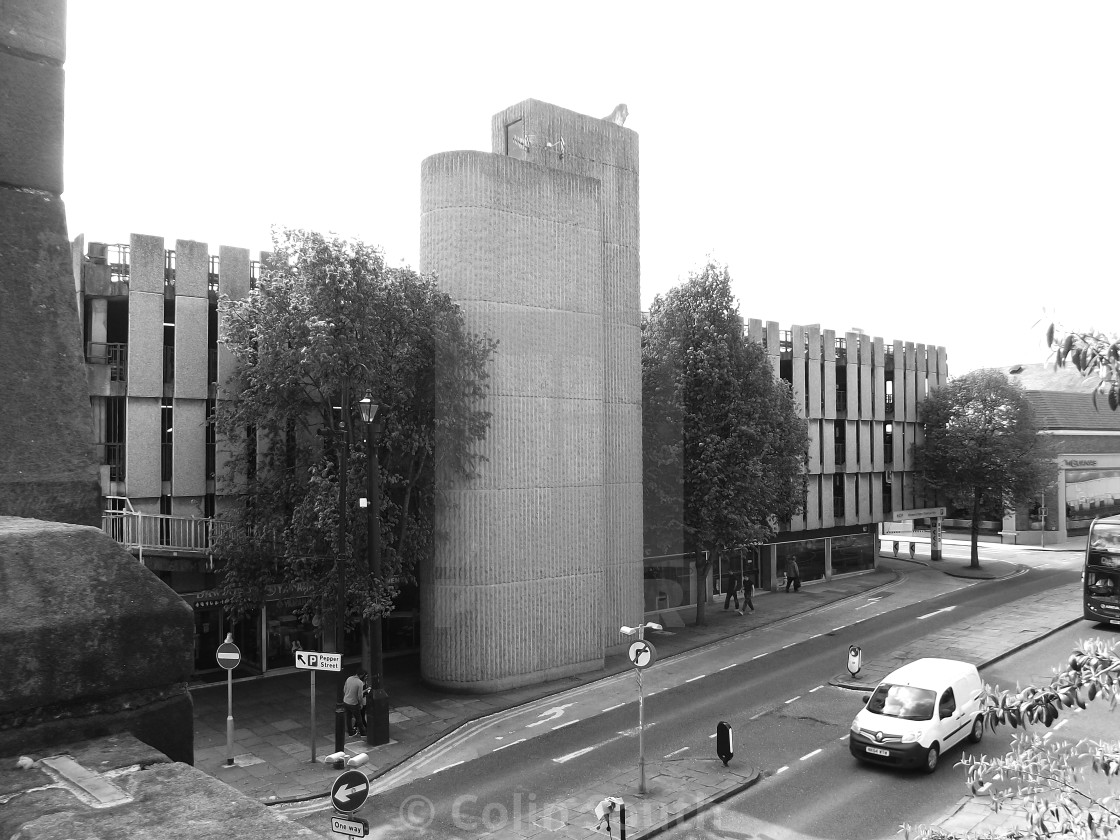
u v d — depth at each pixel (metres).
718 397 11.88
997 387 42.41
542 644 17.84
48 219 2.37
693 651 23.48
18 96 2.35
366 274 16.69
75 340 2.38
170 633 1.89
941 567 43.41
